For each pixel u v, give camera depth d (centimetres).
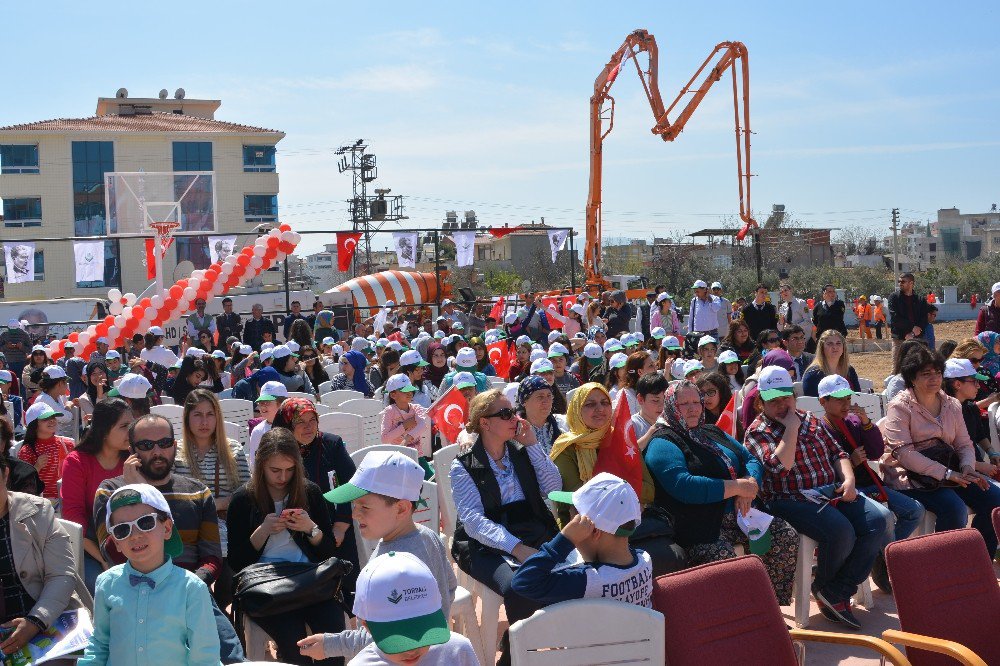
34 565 470
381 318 2223
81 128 5509
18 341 1897
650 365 859
